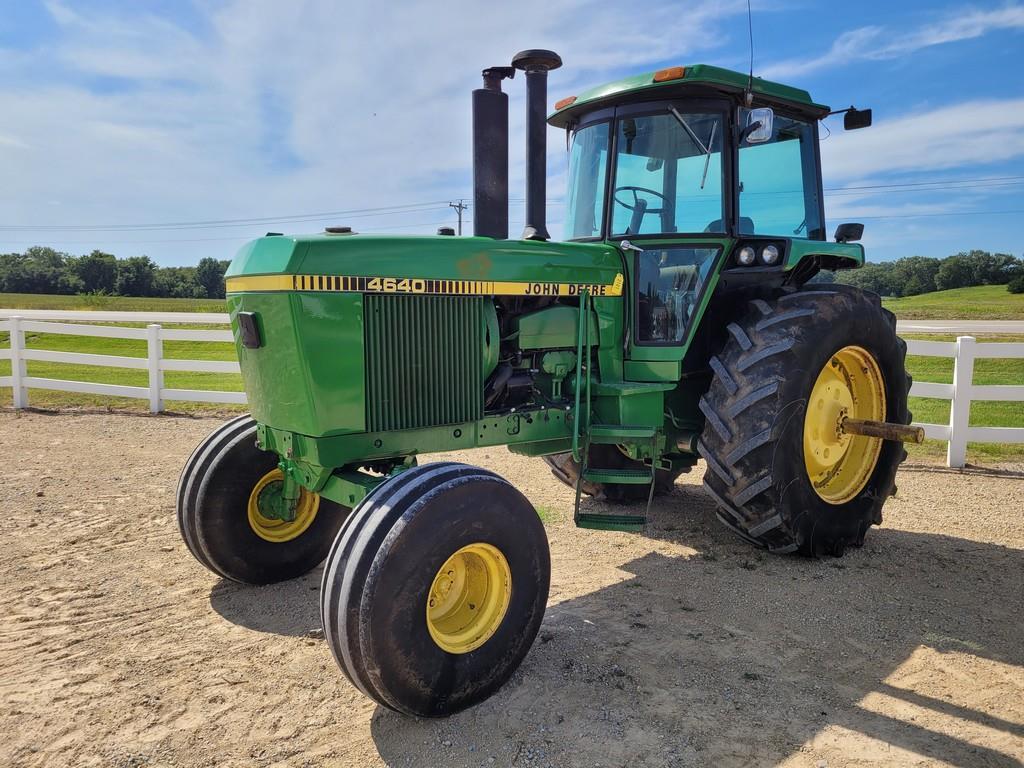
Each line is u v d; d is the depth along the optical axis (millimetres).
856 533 4473
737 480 4020
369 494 2797
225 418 9445
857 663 3129
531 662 3145
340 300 3084
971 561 4344
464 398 3551
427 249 3357
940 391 6844
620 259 4215
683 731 2635
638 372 4273
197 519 3846
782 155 4664
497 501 2850
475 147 3783
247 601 3889
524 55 3773
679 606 3717
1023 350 6621
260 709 2842
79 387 10031
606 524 3715
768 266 4316
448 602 2840
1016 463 7008
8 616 3680
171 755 2559
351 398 3156
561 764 2469
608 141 4316
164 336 9625
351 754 2557
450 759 2512
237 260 3334
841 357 4547
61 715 2799
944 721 2703
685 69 3900
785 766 2439
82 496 5801
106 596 3936
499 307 3805
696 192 4215
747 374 4031
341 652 2562
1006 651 3238
